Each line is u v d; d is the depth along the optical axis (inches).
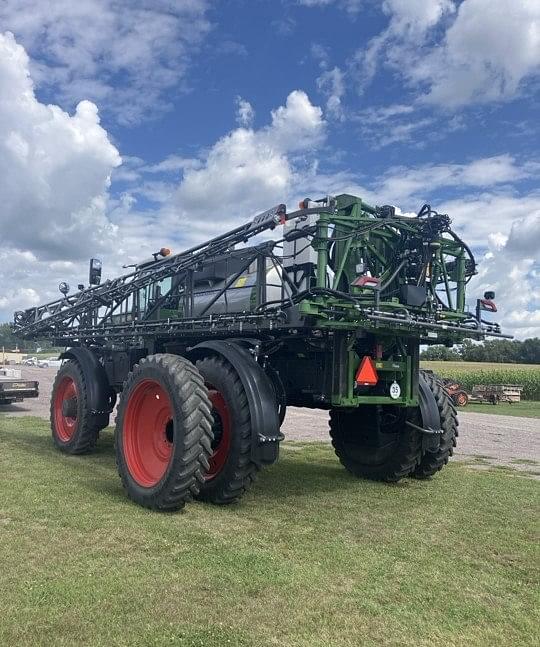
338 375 196.1
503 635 108.8
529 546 160.2
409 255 206.2
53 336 352.8
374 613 115.2
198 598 118.4
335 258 203.0
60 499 190.2
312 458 301.3
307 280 205.2
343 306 180.4
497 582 134.3
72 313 331.9
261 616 111.9
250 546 151.1
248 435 187.3
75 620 107.3
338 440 259.1
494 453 355.6
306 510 190.5
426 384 241.6
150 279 262.8
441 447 242.1
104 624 106.3
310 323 183.2
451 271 216.7
